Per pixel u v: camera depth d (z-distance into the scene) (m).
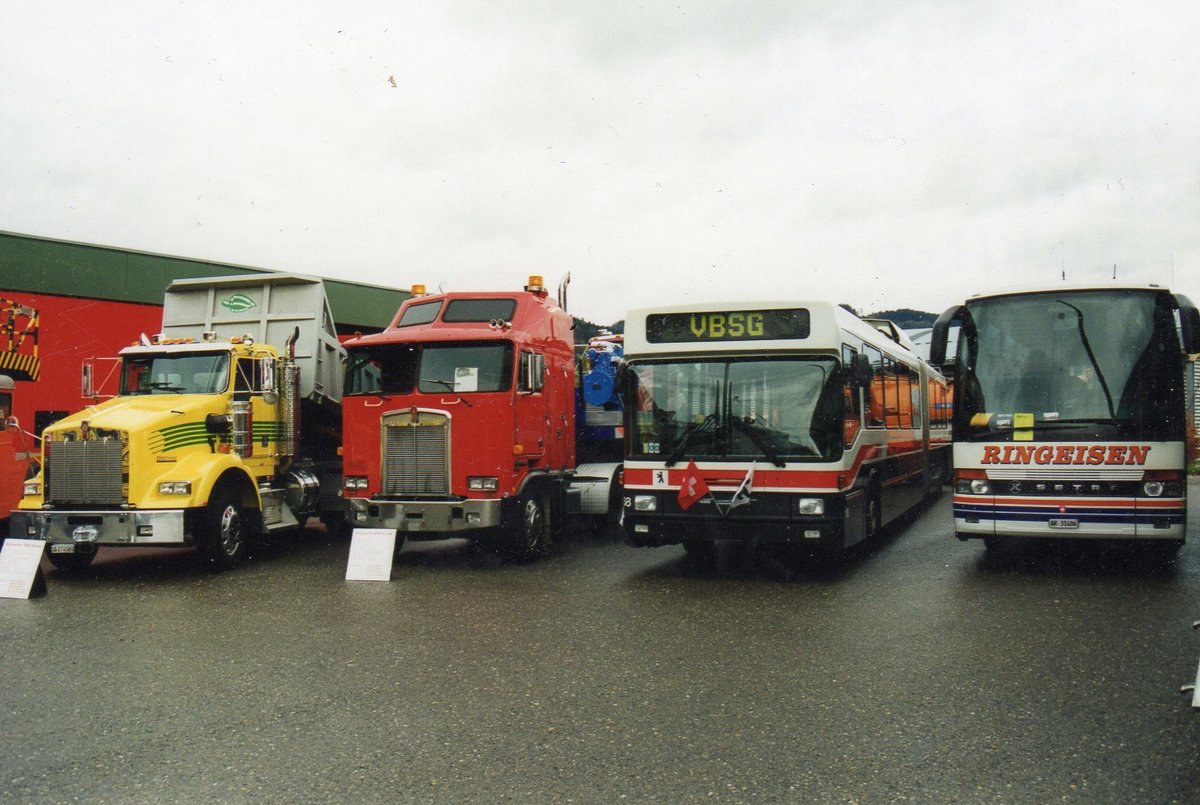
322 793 4.45
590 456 14.46
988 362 10.38
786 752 4.91
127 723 5.51
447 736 5.23
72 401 16.47
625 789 4.45
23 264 15.84
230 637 7.71
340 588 9.98
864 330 11.91
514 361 11.28
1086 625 7.70
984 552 12.01
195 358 12.02
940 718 5.41
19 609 8.99
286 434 12.60
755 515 9.85
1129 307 10.01
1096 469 9.78
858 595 9.23
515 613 8.58
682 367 10.33
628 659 6.87
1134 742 4.96
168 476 10.66
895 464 13.59
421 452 11.29
